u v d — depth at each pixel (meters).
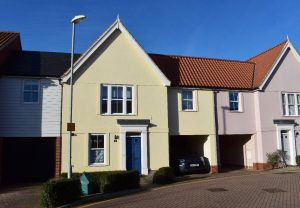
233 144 26.23
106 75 19.77
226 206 10.82
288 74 25.00
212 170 21.81
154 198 12.74
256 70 25.80
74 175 16.67
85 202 12.53
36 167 19.17
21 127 18.30
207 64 24.55
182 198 12.52
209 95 22.66
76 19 15.02
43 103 18.78
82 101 19.11
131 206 11.36
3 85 18.41
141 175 19.53
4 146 18.91
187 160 20.61
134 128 19.80
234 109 23.64
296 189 13.57
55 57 21.41
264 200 11.58
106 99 19.67
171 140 24.98
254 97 24.22
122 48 20.38
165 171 17.11
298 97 25.16
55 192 11.77
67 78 18.83
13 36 21.28
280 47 25.34
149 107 20.42
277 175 18.56
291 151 24.25
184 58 24.23
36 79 18.91
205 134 22.08
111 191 14.35
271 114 23.98
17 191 15.77
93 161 19.03
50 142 19.48
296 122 24.67
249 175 19.41
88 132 18.98
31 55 21.09
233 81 23.92
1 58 18.61
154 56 23.22
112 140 19.36
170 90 21.67
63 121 18.72
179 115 21.61
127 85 20.17
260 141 23.44
